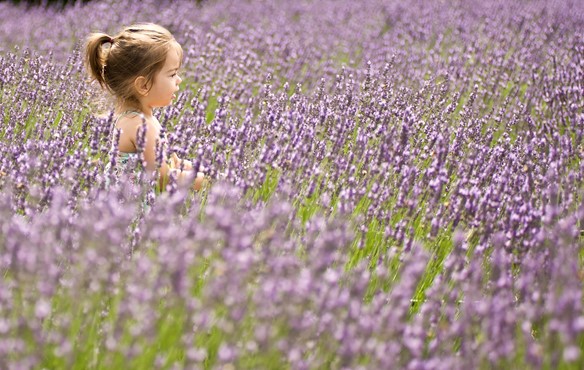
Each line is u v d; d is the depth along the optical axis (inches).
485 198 158.1
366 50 365.1
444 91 262.1
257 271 115.0
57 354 100.7
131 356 99.3
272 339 101.9
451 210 161.3
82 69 281.3
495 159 188.2
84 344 109.0
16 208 144.7
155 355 108.6
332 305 102.2
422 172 183.5
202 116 192.2
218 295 102.0
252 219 130.6
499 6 471.8
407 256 139.3
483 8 469.4
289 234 134.4
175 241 106.0
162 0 480.4
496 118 248.8
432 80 278.7
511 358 106.3
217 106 272.4
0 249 117.0
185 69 306.3
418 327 107.6
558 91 254.1
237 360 103.4
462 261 131.7
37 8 486.6
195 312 105.1
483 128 249.1
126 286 113.5
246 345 107.5
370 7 495.8
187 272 109.7
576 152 199.3
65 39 376.2
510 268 139.3
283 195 143.3
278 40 369.4
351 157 171.8
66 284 117.9
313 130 181.5
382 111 219.6
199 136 192.4
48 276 105.6
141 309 101.7
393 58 306.8
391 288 136.3
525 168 178.5
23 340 104.4
